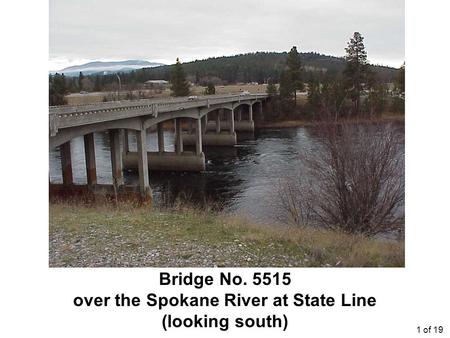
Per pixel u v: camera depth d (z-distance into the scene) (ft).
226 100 197.06
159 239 39.17
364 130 58.75
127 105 93.09
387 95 245.45
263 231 42.63
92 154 94.68
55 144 72.13
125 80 467.11
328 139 57.72
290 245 38.45
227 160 163.22
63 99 231.30
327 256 35.96
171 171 148.77
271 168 135.03
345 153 54.08
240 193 105.40
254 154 169.27
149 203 93.04
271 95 284.00
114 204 82.38
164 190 118.62
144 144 109.29
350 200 53.42
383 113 219.20
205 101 160.76
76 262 33.76
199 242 38.42
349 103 233.35
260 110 276.62
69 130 76.33
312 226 55.88
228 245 37.68
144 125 108.88
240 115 265.54
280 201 81.82
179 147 151.53
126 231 41.45
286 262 34.37
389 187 58.65
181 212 53.57
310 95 266.57
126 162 152.56
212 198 104.58
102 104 82.89
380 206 54.39
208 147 209.05
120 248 36.81
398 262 34.42
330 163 56.29
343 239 41.42
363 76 240.12
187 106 138.92
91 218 46.39
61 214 48.44
